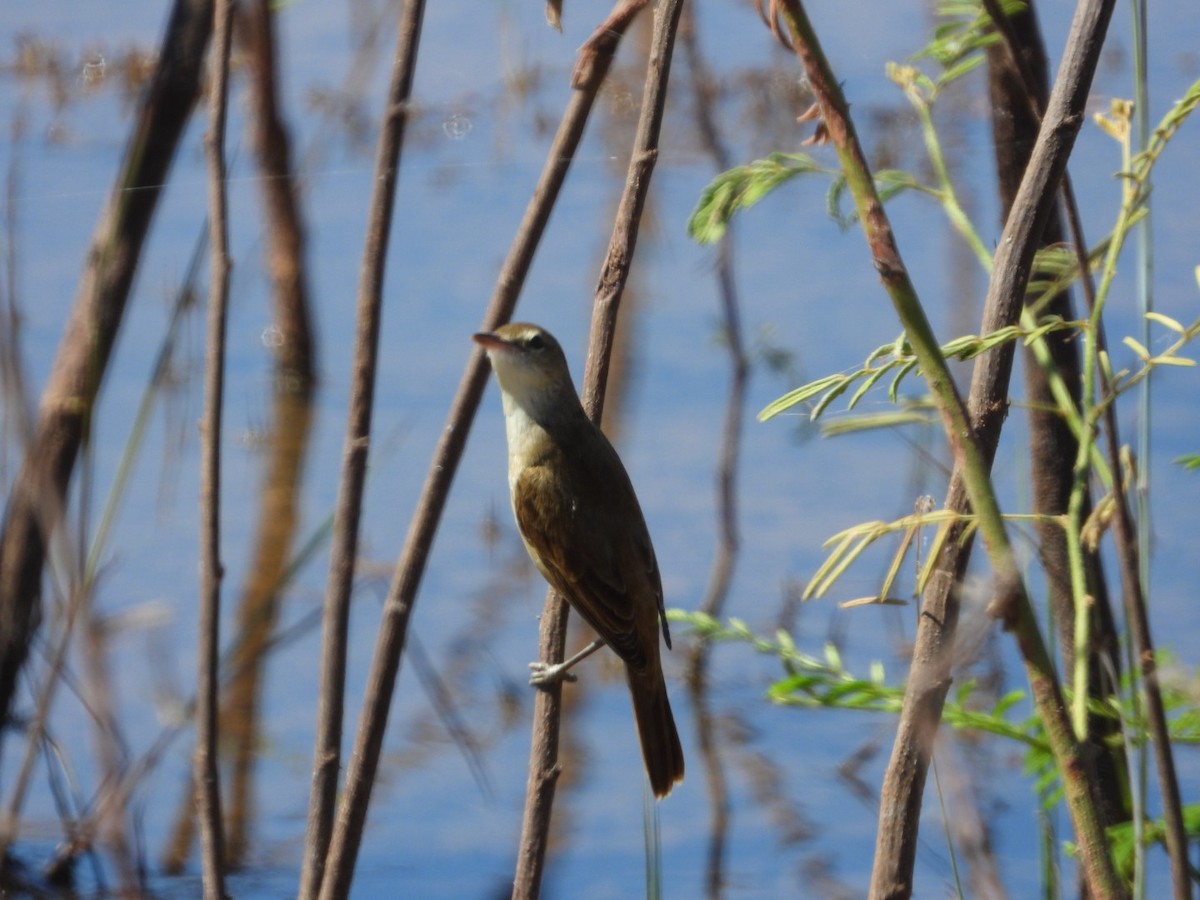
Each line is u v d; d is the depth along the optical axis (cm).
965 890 917
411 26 614
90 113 2011
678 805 1139
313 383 1717
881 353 527
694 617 774
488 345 627
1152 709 423
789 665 716
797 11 374
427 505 618
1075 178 1731
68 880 951
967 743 1052
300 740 1202
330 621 626
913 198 1784
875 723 1245
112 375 1652
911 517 490
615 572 876
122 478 643
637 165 661
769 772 1176
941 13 762
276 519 1488
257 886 1034
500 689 1260
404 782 1156
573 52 2130
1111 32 2086
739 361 1573
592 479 890
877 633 1304
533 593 1404
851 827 1100
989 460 511
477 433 1677
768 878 1038
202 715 612
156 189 979
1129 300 1639
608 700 1302
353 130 1992
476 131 2073
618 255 672
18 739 1088
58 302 1619
